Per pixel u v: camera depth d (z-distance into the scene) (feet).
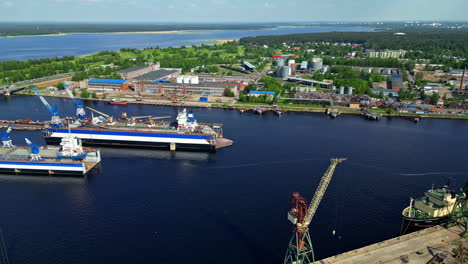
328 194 564.30
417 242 432.25
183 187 589.73
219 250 424.05
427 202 514.27
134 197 554.05
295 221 353.10
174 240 442.50
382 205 533.14
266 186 592.60
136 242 437.99
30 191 579.48
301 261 376.07
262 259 409.69
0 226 471.21
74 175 647.56
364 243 441.68
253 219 490.90
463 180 624.18
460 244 397.80
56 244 433.07
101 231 460.55
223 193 567.18
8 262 399.85
